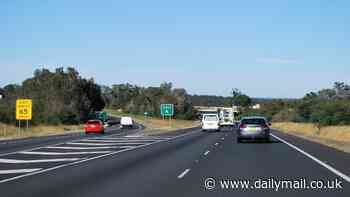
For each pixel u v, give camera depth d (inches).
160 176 773.9
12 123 3235.7
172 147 1473.9
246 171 836.6
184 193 605.6
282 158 1083.9
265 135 1691.7
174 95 6865.2
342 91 4753.9
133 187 656.4
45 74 4744.1
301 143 1662.2
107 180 728.3
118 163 983.0
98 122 2753.4
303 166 913.5
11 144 1633.9
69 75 4788.4
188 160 1047.0
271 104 6131.9
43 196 587.8
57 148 1422.2
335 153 1222.9
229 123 3941.9
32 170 858.1
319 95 4753.9
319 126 3043.8
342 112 3191.4
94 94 5142.7
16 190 634.2
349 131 2516.0
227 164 957.2
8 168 888.9
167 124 5049.2
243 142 1724.9
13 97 4252.0
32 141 1844.2
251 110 6540.4
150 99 7135.8
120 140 1903.3
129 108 7396.7
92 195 593.0
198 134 2529.5
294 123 4045.3
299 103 4768.7
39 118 3700.8
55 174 801.6
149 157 1122.7
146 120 5807.1
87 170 860.0
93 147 1470.2
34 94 4345.5
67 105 4330.7
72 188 650.2
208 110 6796.3
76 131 3225.9
